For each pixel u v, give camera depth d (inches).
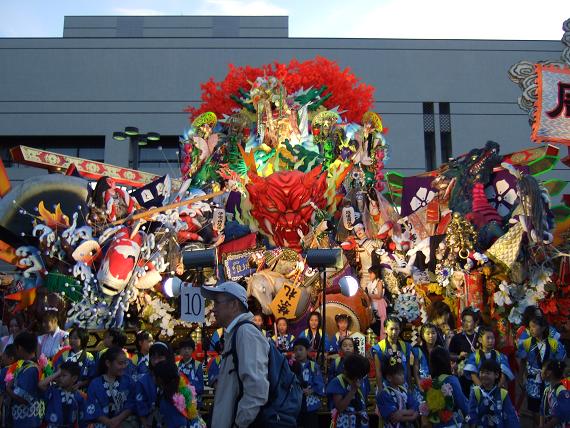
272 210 500.4
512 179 506.3
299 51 1096.2
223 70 1092.5
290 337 396.8
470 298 460.8
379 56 1094.4
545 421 264.2
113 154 1065.5
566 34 504.7
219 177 557.3
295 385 174.2
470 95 1087.6
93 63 1091.9
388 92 1082.7
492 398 256.1
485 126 1079.6
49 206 454.6
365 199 520.4
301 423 313.6
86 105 1079.0
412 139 1069.8
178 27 1262.3
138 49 1099.3
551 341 343.6
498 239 454.9
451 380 244.4
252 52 1098.7
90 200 461.1
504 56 1101.7
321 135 559.2
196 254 331.0
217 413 164.6
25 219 450.0
